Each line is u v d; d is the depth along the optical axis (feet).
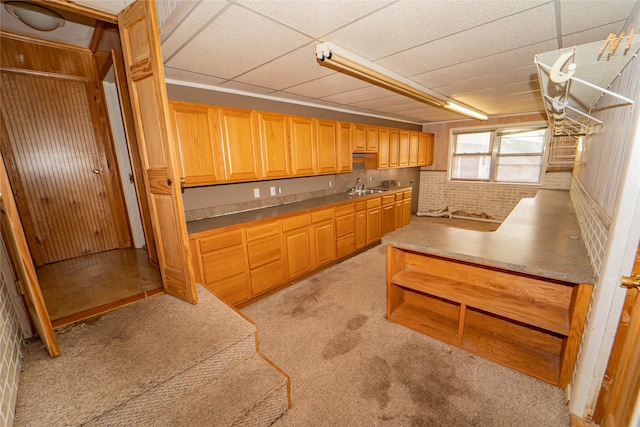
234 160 9.06
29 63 8.75
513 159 18.08
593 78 5.23
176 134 7.69
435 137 21.01
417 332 7.37
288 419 5.03
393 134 16.49
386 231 15.87
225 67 7.59
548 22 5.36
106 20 5.78
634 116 3.57
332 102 12.62
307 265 11.01
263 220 9.26
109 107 10.19
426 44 6.36
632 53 3.72
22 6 6.07
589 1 4.58
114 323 5.75
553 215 9.51
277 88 9.94
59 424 3.62
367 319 8.09
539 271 4.95
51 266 9.56
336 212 12.15
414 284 7.07
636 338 3.46
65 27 7.79
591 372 4.36
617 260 3.86
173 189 5.65
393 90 9.34
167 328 5.57
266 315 8.48
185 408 4.50
